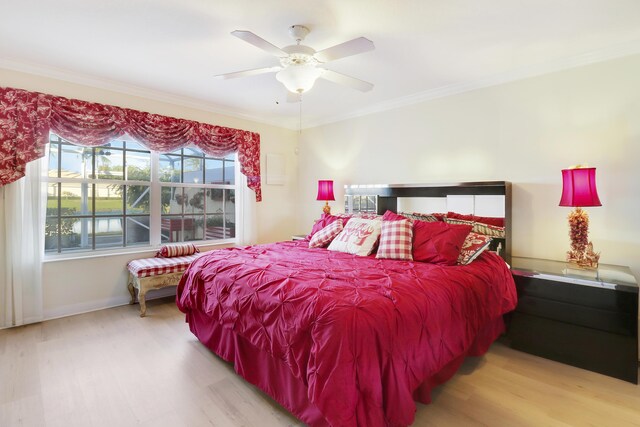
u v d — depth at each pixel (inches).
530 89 115.0
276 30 89.6
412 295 66.5
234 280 82.4
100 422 65.9
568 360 90.7
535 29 88.2
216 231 173.8
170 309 134.3
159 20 84.7
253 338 71.4
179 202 159.5
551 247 111.7
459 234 98.7
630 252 97.8
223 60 109.8
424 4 76.7
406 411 53.8
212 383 80.5
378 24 86.0
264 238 187.9
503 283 94.0
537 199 114.1
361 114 167.9
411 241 104.3
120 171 140.9
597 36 92.1
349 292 65.6
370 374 53.0
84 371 85.2
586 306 87.7
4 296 110.6
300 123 194.1
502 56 105.3
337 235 122.4
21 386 78.0
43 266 119.5
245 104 159.3
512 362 92.3
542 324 95.0
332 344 54.1
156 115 142.2
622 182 98.8
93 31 90.6
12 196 109.9
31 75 114.3
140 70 118.4
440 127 138.3
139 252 142.8
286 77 91.0
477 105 127.6
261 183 185.8
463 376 84.6
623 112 98.5
